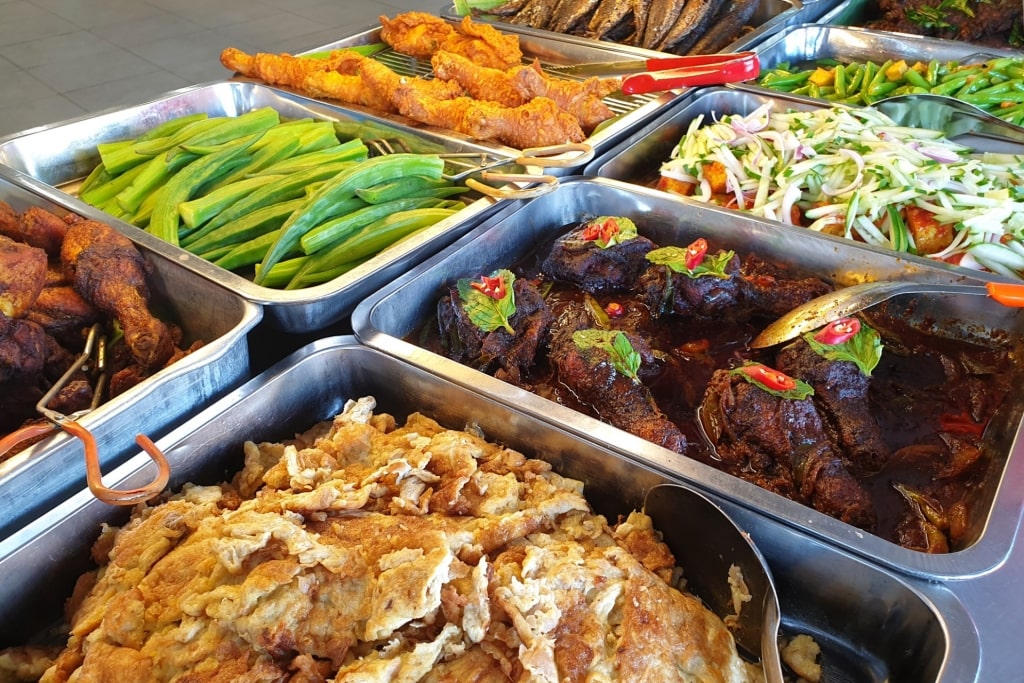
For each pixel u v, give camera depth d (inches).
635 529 15.2
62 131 27.4
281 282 22.8
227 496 16.0
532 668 12.4
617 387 18.7
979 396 19.3
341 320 20.7
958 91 32.8
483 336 20.0
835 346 18.9
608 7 37.4
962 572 13.5
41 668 14.1
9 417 18.6
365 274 20.1
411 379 18.0
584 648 13.0
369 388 18.8
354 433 16.6
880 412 19.1
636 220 25.1
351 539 14.1
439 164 25.0
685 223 24.4
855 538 14.0
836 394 18.5
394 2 67.4
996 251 22.6
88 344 19.8
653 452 15.7
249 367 19.1
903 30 39.8
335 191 23.4
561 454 16.7
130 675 12.8
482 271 23.0
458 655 13.1
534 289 21.0
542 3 38.9
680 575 15.1
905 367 20.3
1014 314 19.9
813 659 14.4
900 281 20.9
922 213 23.7
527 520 14.8
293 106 30.9
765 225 23.2
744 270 22.8
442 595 13.2
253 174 26.1
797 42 37.9
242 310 19.3
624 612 13.6
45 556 14.7
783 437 17.5
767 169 26.0
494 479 15.6
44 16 62.7
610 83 29.8
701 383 20.1
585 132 29.3
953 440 18.3
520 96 29.1
